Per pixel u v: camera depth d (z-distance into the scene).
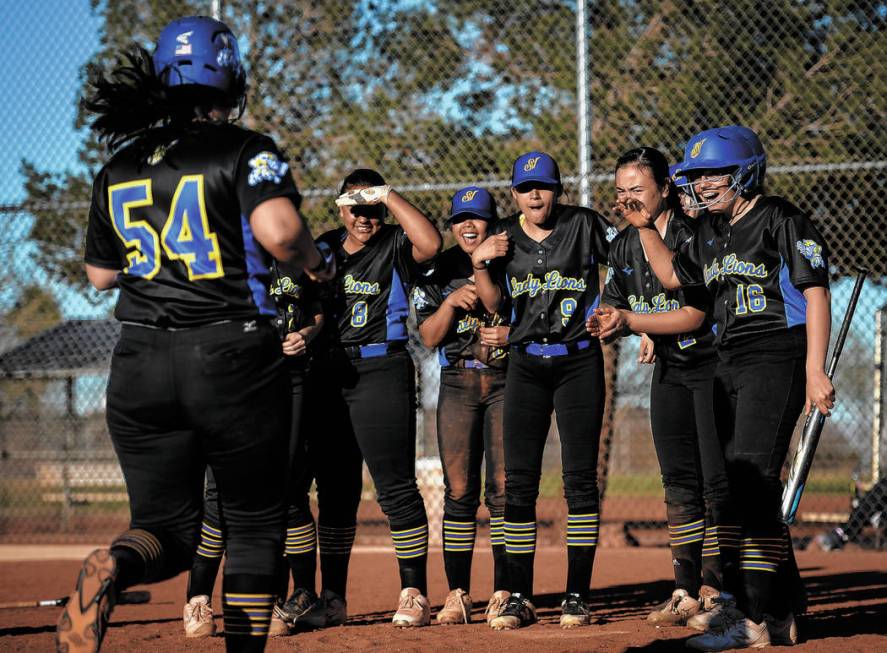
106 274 5.04
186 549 4.76
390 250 8.18
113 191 4.71
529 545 8.06
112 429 4.73
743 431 6.65
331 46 18.03
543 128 17.09
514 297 8.03
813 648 6.62
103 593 4.20
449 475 8.48
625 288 8.25
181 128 4.75
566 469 8.02
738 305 6.75
